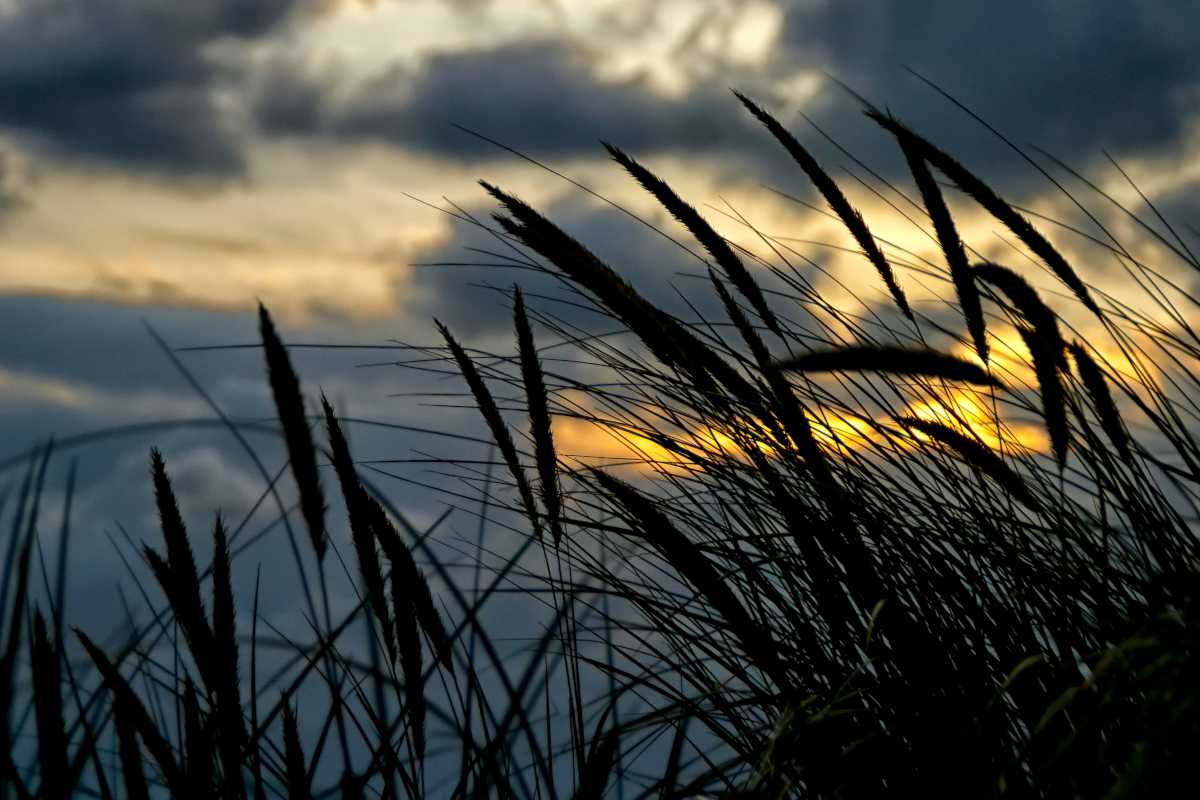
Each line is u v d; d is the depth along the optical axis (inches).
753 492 84.5
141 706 72.8
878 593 78.5
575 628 81.0
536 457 79.4
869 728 78.0
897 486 84.6
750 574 82.1
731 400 83.1
